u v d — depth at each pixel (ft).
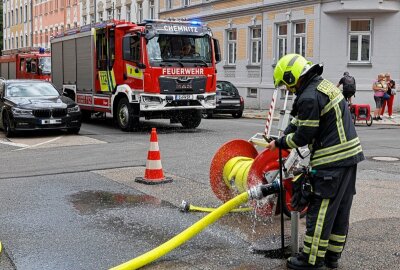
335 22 77.77
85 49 60.59
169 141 45.24
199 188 26.48
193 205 23.25
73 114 50.49
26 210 22.58
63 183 27.96
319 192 14.85
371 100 77.15
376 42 76.59
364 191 25.63
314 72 15.33
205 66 52.06
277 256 16.93
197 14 108.06
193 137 48.21
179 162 34.06
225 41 100.99
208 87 52.39
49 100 50.78
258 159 19.47
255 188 16.78
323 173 14.78
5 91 52.31
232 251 17.46
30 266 16.19
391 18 75.82
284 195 19.74
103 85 57.16
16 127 48.19
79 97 63.10
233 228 19.88
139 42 49.60
